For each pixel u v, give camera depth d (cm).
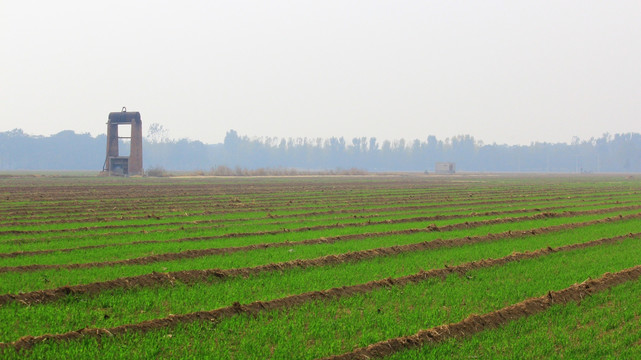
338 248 2628
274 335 1380
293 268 2189
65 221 3809
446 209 5041
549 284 1945
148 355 1232
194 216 4238
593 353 1333
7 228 3388
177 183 9612
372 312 1596
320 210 4816
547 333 1474
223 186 8781
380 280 1923
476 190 8356
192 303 1639
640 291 1905
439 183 11012
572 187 9562
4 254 2372
